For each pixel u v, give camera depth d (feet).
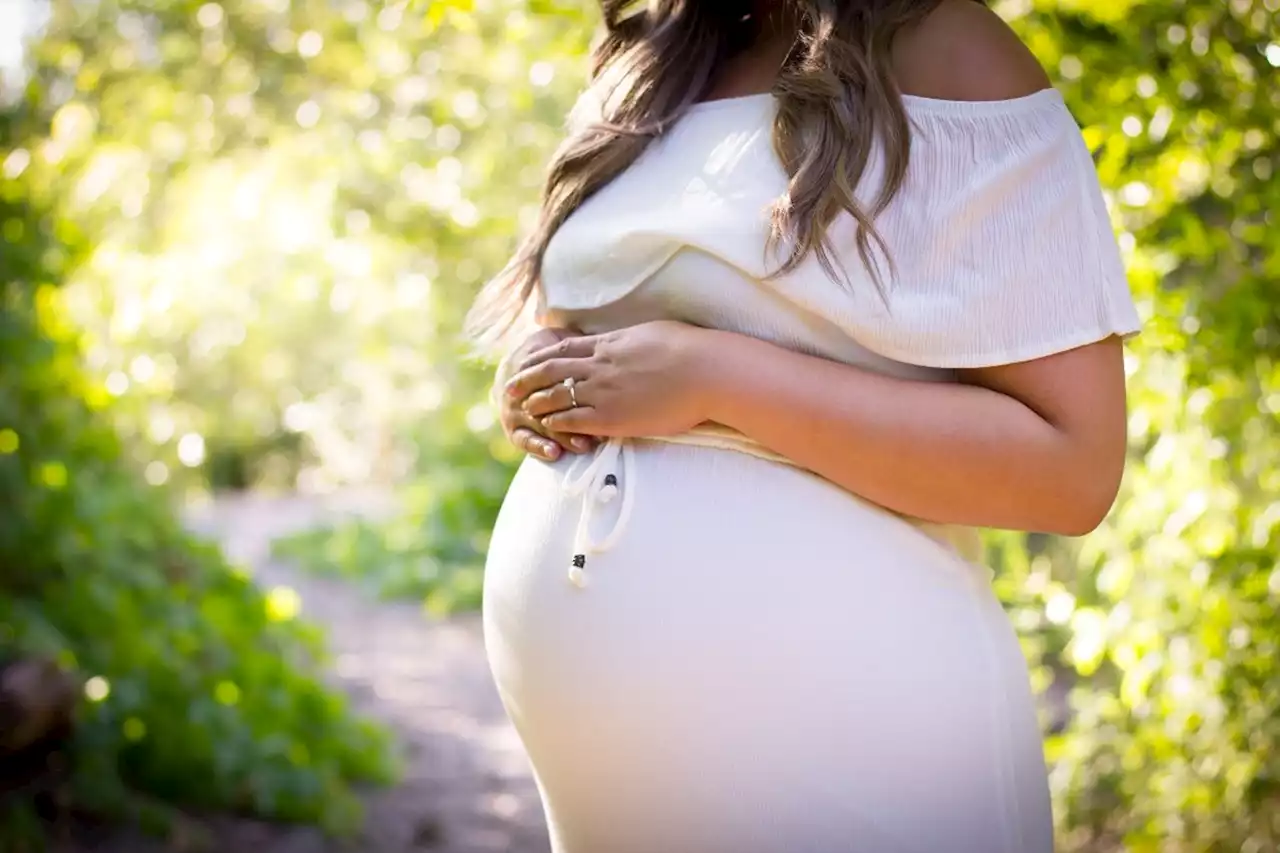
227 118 17.53
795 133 4.52
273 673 17.08
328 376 45.78
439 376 35.70
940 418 4.26
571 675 4.60
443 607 31.04
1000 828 4.44
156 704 14.48
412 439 41.98
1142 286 9.08
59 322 15.20
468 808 16.62
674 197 4.79
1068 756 11.78
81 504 14.60
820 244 4.36
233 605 17.43
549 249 5.21
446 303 22.52
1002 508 4.31
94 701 13.62
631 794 4.49
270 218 21.98
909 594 4.39
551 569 4.75
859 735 4.26
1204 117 8.47
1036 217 4.36
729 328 4.64
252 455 56.59
